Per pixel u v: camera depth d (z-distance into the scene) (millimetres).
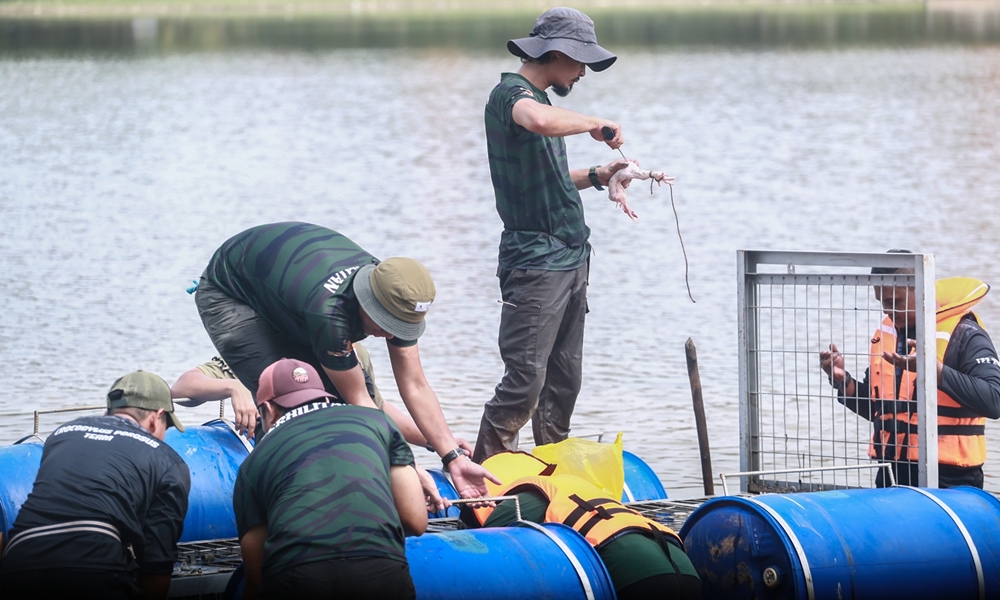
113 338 43781
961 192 78812
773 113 126562
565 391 21797
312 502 14352
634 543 16516
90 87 157000
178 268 57688
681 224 69375
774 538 17031
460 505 18703
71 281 54406
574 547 16297
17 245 63562
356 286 17234
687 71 174125
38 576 15555
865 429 32188
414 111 133000
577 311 21469
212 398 21422
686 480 28812
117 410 17031
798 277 21859
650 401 36219
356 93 151000
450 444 17812
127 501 15930
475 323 46312
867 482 26266
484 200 77875
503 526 17234
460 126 120312
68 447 16219
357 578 14094
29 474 19141
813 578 16703
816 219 70062
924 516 17688
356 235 65812
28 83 161375
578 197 21234
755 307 22375
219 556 18250
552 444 19656
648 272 56500
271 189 83625
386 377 38594
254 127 120750
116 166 95062
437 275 55562
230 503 20484
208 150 104812
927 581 17297
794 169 90812
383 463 14984
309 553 14109
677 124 118625
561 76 21078
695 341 43812
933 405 20438
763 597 17094
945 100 134500
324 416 15258
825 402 35062
